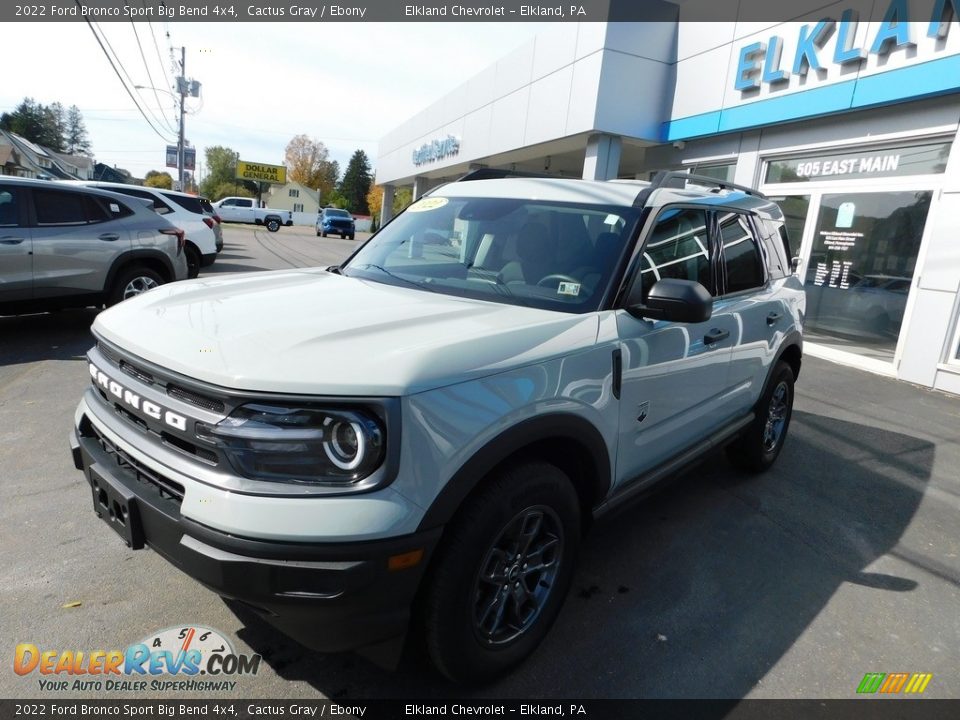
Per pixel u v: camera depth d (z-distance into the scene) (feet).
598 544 11.14
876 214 27.37
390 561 5.81
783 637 8.93
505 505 6.79
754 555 11.14
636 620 9.03
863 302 28.04
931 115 24.64
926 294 24.80
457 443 6.18
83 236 23.13
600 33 37.19
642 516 12.37
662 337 9.25
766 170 33.30
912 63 24.40
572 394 7.52
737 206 12.76
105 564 9.40
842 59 27.02
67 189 23.17
